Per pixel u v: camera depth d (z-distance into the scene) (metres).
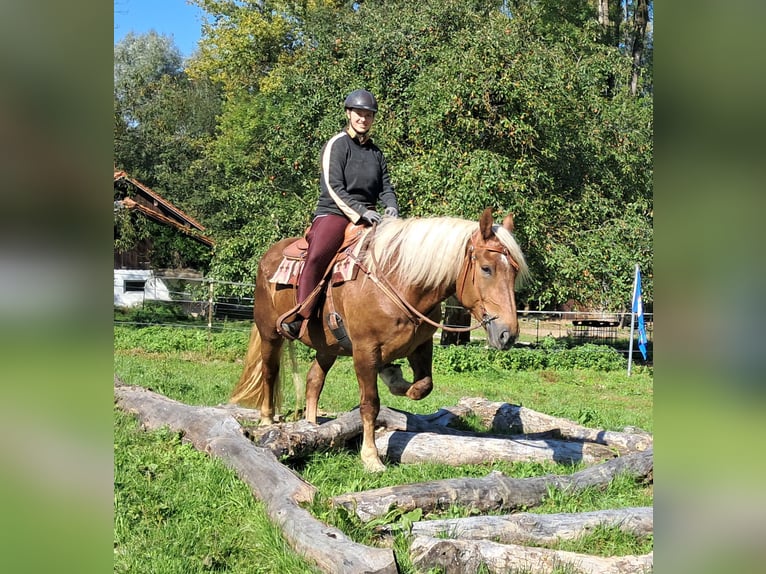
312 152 17.31
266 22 33.22
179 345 15.68
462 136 15.16
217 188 28.83
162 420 6.14
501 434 6.93
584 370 16.28
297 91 18.08
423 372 5.54
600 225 17.14
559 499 4.78
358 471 5.34
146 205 26.75
